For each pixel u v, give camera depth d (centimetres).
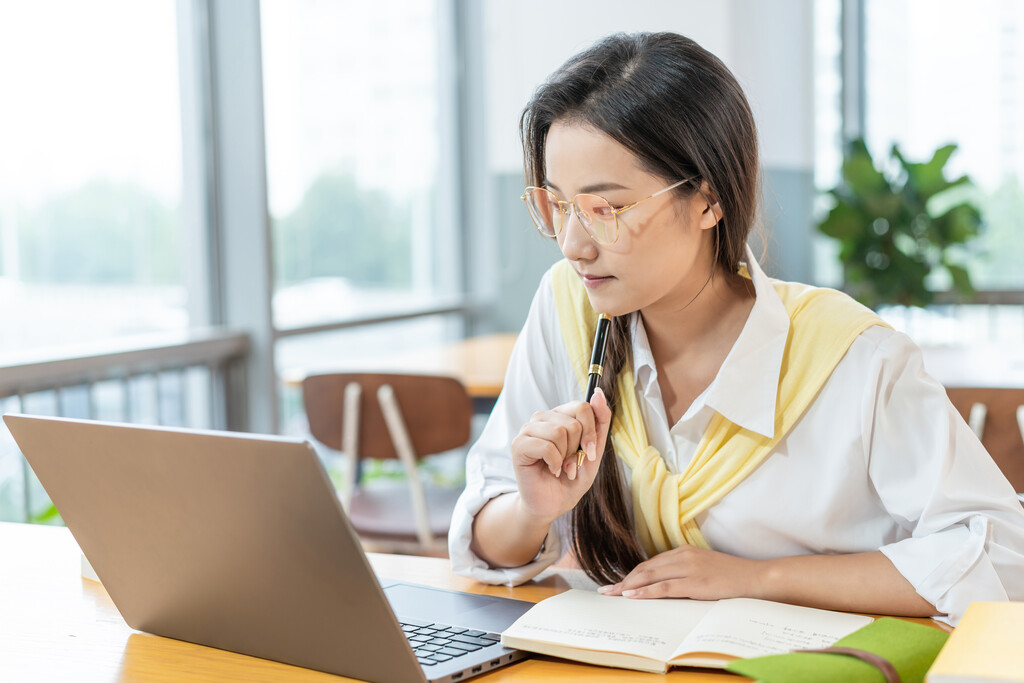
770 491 115
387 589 117
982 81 534
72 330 300
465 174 506
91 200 304
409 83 465
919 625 93
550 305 135
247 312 353
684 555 112
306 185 399
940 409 110
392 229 456
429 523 260
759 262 124
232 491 85
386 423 265
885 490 112
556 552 126
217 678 93
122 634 106
